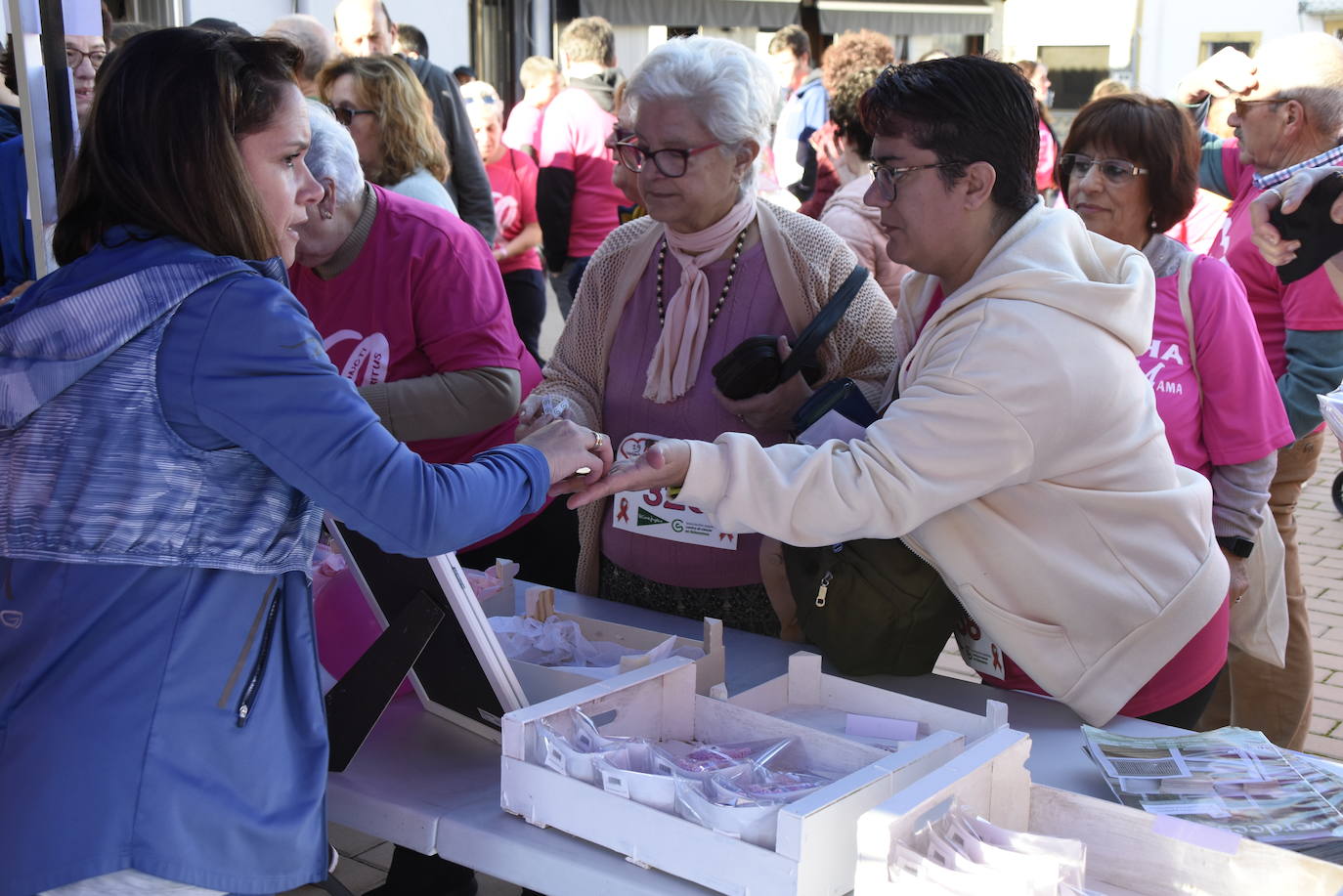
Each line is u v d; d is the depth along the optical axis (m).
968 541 1.87
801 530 1.83
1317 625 4.61
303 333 1.34
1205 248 3.84
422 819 1.61
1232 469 2.43
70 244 1.40
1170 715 2.01
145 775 1.30
